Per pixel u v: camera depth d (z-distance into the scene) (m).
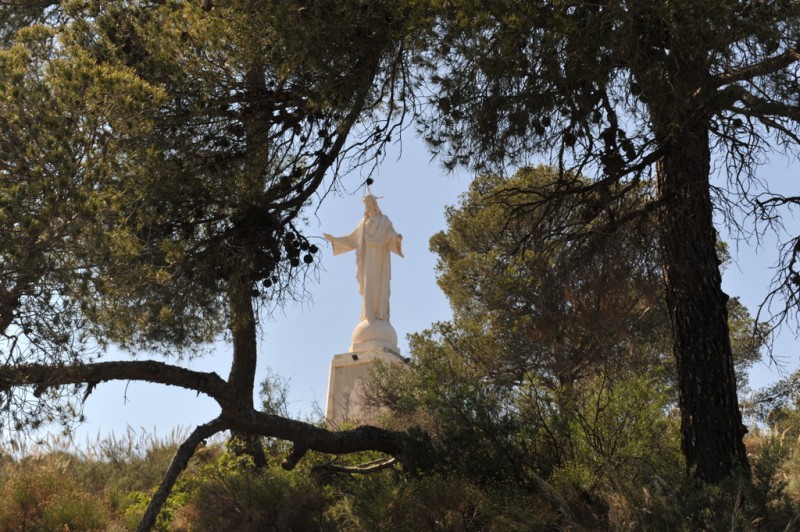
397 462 11.46
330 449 11.13
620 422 10.08
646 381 10.36
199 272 9.66
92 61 8.38
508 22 8.04
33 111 8.00
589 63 8.35
